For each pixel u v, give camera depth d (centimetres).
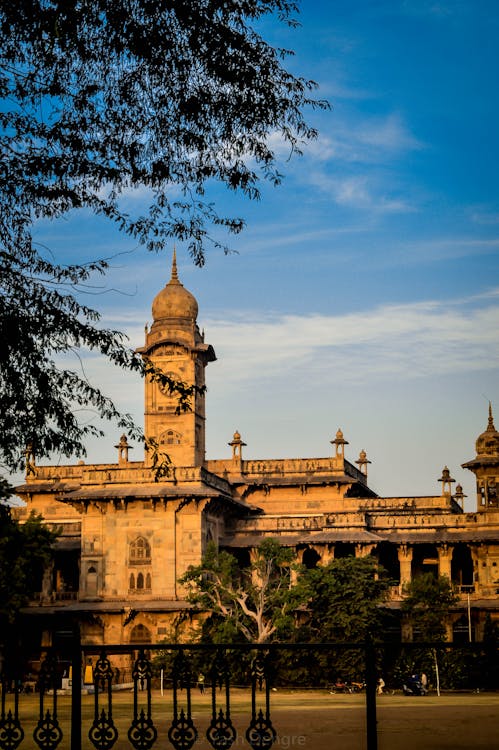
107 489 9956
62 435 3547
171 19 3391
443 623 9794
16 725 2559
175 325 10650
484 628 9138
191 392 3906
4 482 5716
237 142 3494
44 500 11525
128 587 9800
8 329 3369
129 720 3916
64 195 3444
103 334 3538
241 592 8600
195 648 2514
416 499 11088
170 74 3438
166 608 9500
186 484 9912
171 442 10456
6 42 3397
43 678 2542
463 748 2534
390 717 3083
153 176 3500
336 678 8050
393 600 9969
